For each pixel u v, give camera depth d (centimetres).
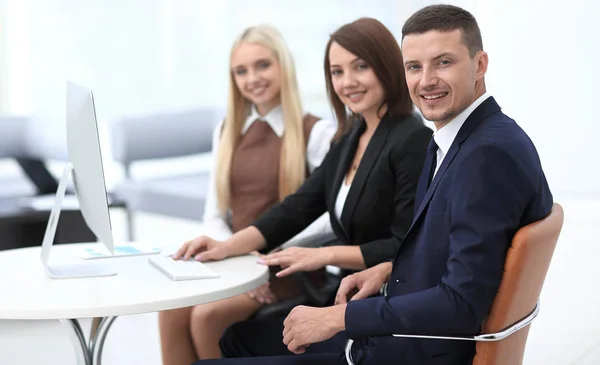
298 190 349
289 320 248
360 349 260
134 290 269
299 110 392
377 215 319
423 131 313
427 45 239
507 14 576
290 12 780
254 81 389
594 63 550
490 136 229
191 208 602
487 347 226
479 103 241
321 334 240
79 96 274
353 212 321
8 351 504
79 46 855
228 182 402
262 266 304
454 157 236
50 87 854
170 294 263
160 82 877
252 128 400
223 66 863
